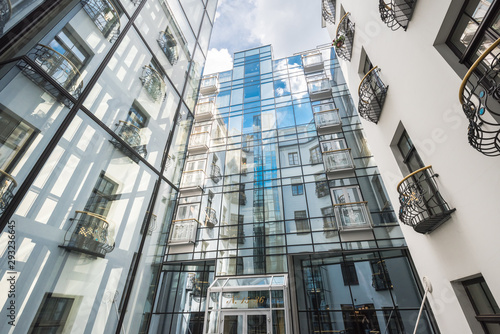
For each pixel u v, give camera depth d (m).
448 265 4.36
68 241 3.42
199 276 11.88
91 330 3.58
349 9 8.34
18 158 2.95
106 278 3.97
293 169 13.05
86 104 4.08
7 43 3.14
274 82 17.30
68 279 3.36
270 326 8.65
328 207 11.22
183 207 13.29
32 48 3.37
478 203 3.33
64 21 3.93
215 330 9.01
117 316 4.06
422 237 5.32
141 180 5.18
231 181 13.69
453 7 3.50
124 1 5.38
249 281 10.16
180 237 12.11
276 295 9.35
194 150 15.53
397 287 9.09
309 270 10.47
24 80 3.18
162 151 6.11
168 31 7.06
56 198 3.35
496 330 3.61
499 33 2.80
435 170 4.32
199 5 9.35
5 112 2.90
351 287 9.62
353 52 8.29
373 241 9.77
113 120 4.65
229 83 18.64
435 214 4.07
